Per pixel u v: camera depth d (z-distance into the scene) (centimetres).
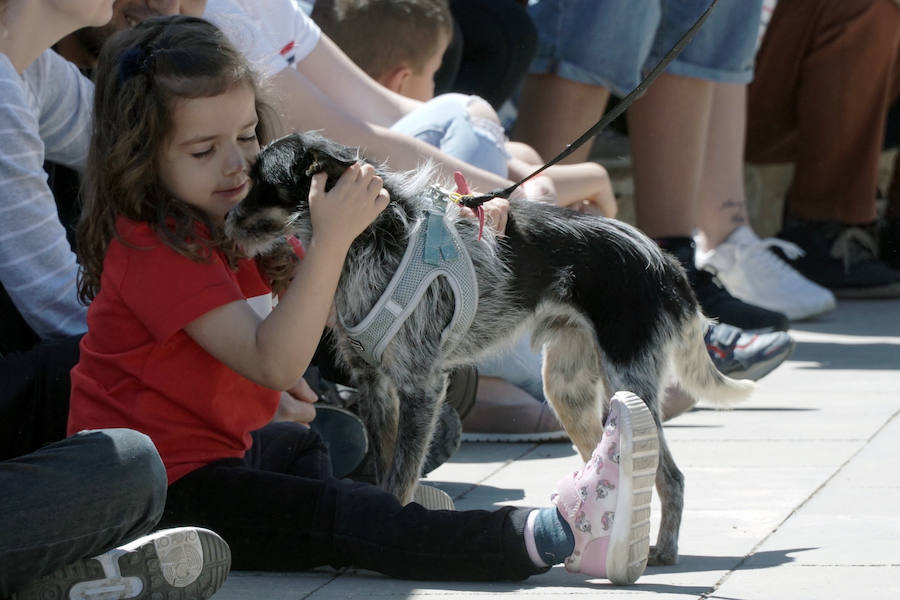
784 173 1925
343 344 656
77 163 752
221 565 504
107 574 475
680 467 806
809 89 1672
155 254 579
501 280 657
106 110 595
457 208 652
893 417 941
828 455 822
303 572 593
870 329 1414
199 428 591
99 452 475
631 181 1705
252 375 573
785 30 1672
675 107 1329
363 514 569
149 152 585
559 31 1291
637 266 664
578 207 1023
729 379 704
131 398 586
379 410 655
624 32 1275
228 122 597
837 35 1628
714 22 1317
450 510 586
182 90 582
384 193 586
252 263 645
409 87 1091
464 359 673
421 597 539
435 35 1089
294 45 945
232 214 604
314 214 569
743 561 596
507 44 1233
